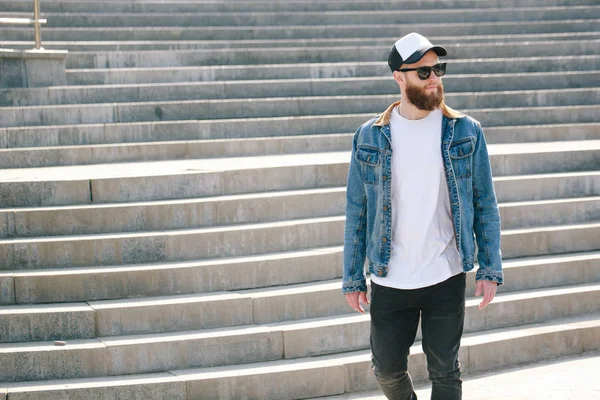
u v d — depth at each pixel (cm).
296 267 657
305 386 565
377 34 1284
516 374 594
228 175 738
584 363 612
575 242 745
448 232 421
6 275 614
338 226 704
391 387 439
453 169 414
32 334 589
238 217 702
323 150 925
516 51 1213
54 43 1146
